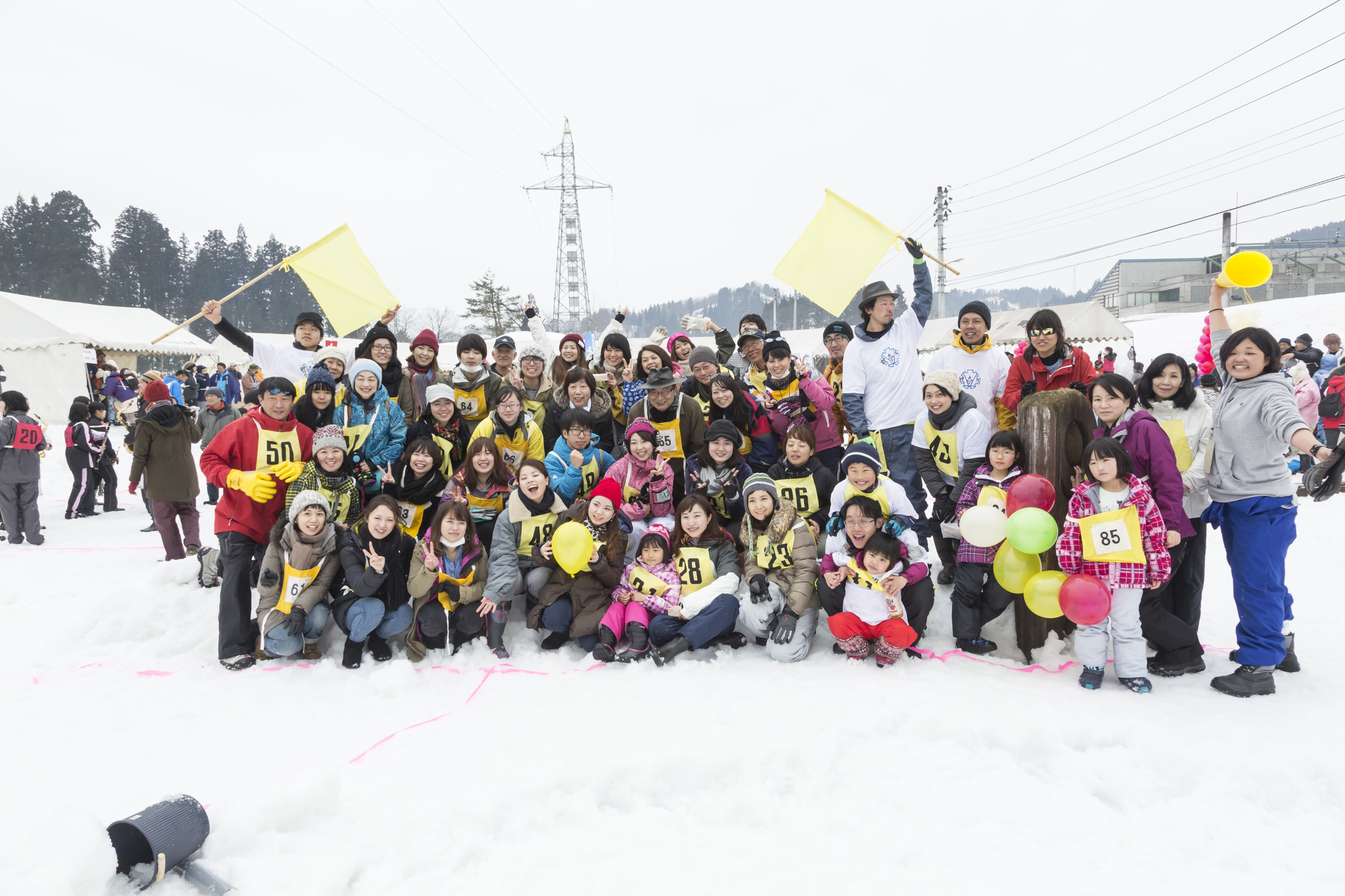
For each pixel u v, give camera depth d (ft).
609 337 22.22
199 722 12.71
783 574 16.19
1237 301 102.83
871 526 15.03
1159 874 8.53
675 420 18.44
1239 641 13.46
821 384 19.60
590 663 15.43
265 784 10.44
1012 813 9.73
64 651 16.02
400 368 20.39
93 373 78.79
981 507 14.56
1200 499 14.53
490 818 9.51
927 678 14.15
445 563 15.85
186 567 18.85
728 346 27.07
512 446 18.75
